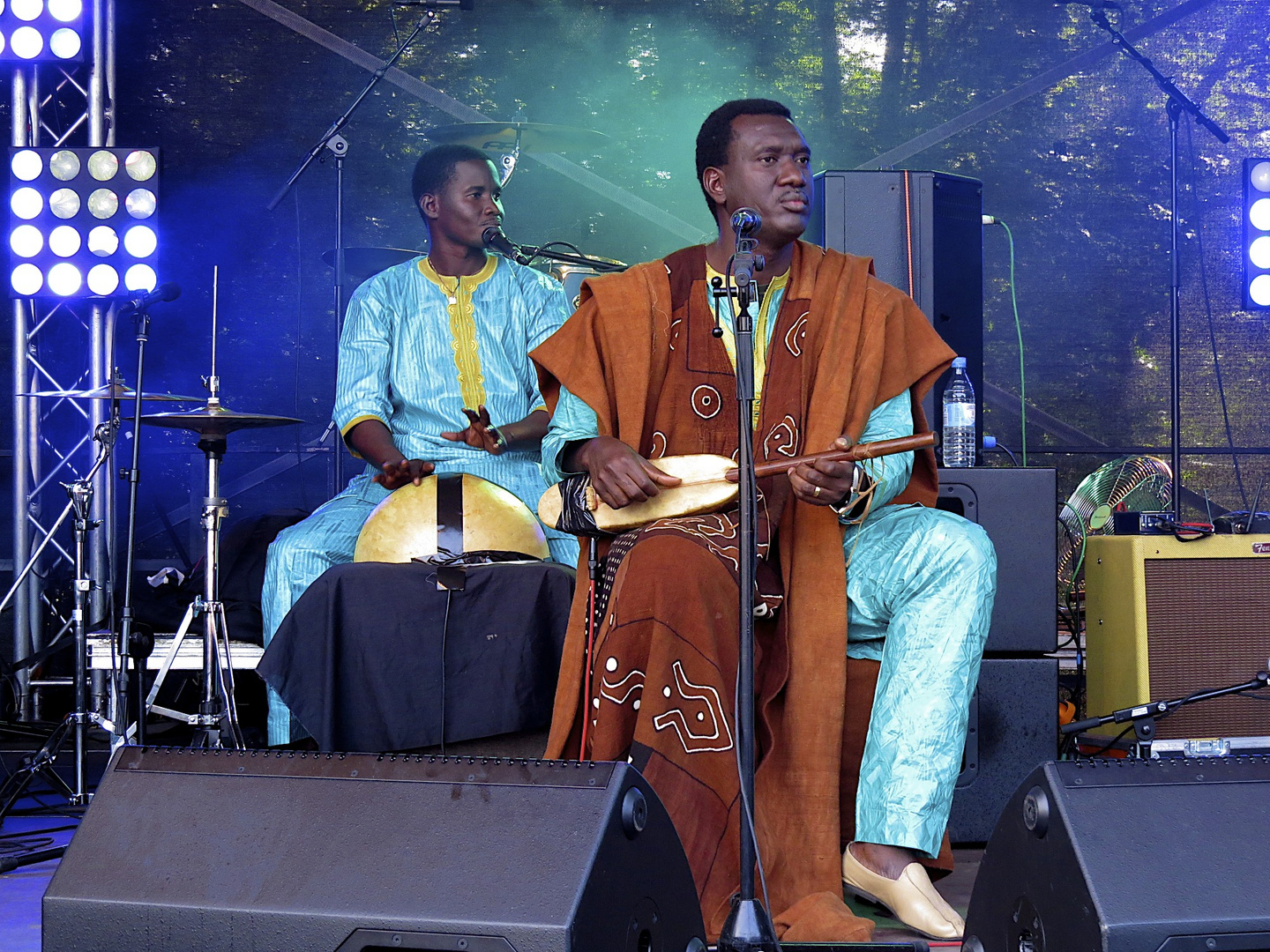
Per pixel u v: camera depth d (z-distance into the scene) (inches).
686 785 91.1
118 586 207.9
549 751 102.5
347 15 246.4
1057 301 251.0
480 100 251.9
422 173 158.4
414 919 58.5
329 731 123.5
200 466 234.2
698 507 100.7
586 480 105.0
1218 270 250.2
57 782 154.6
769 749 97.6
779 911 93.8
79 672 152.6
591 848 58.9
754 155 108.3
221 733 142.7
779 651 99.4
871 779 97.1
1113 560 144.1
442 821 61.6
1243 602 141.4
